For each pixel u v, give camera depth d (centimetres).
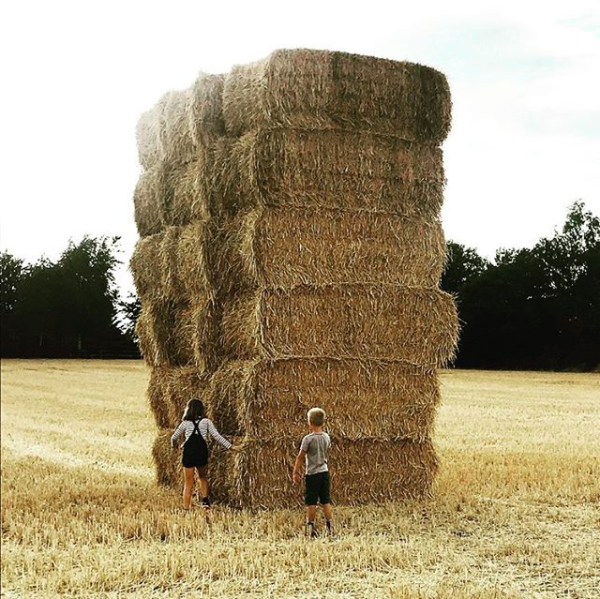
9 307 7731
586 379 3941
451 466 1394
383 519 1053
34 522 1020
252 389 1104
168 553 866
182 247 1237
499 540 930
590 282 5666
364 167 1158
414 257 1191
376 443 1167
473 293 5888
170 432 1295
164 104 1316
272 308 1112
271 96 1108
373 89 1162
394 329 1177
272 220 1110
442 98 1205
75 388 3666
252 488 1108
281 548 898
